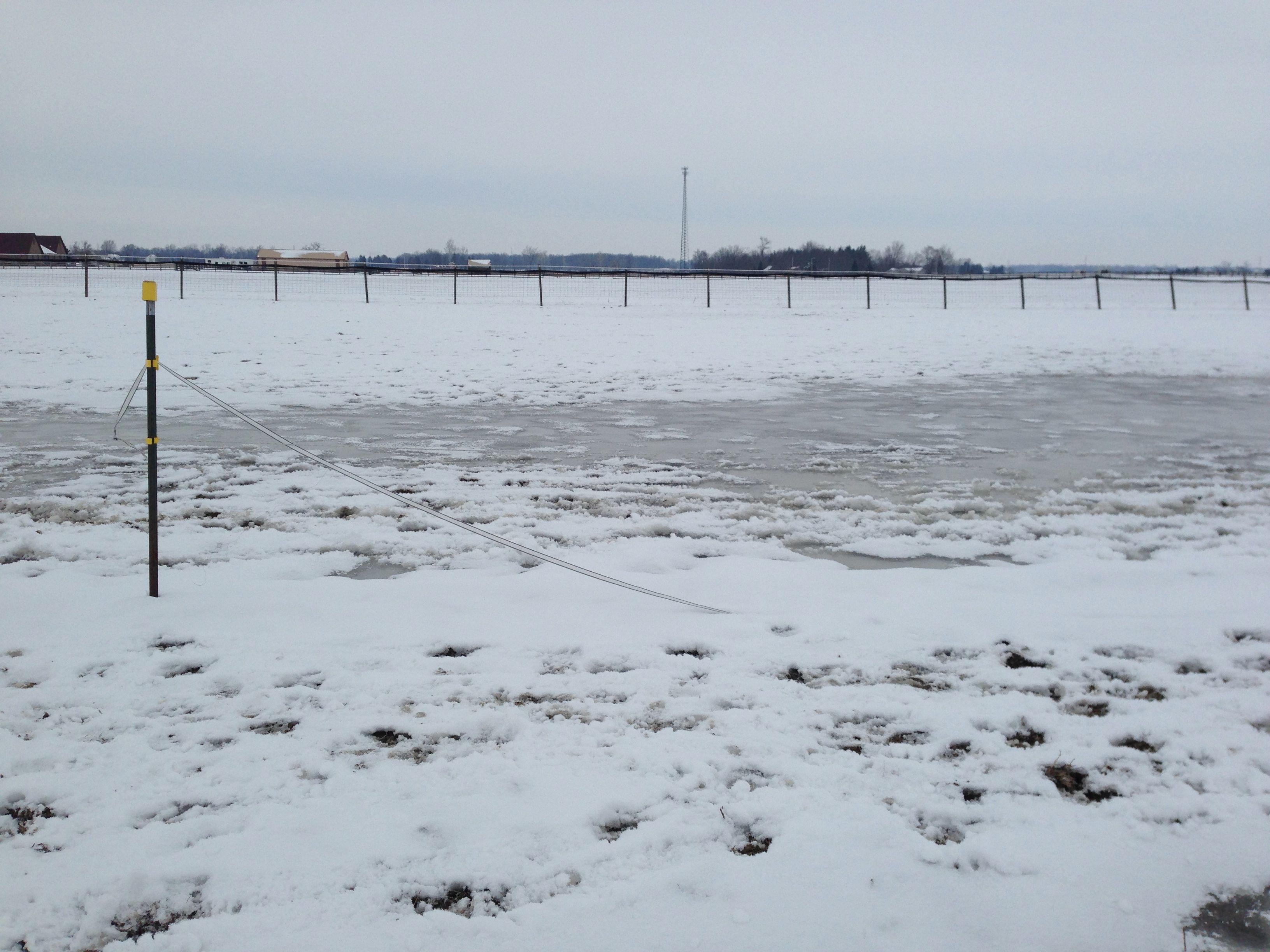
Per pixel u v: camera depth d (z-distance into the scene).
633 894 3.11
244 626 5.57
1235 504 9.25
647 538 7.84
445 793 3.74
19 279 42.34
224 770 3.90
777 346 24.59
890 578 6.81
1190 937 2.99
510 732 4.32
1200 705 4.71
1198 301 47.03
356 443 11.90
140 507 8.52
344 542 7.50
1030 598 6.35
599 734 4.28
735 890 3.13
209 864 3.24
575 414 14.45
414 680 4.88
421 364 20.06
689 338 26.22
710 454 11.51
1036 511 8.88
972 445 12.22
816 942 2.90
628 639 5.49
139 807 3.62
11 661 4.99
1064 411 15.22
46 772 3.87
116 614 5.70
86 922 2.95
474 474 10.18
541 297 36.97
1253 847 3.47
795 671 5.11
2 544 7.25
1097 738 4.32
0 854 3.29
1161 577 6.86
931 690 4.88
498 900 3.10
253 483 9.58
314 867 3.24
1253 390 17.84
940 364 21.55
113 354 20.02
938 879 3.22
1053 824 3.59
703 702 4.66
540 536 7.83
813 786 3.82
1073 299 48.41
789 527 8.20
